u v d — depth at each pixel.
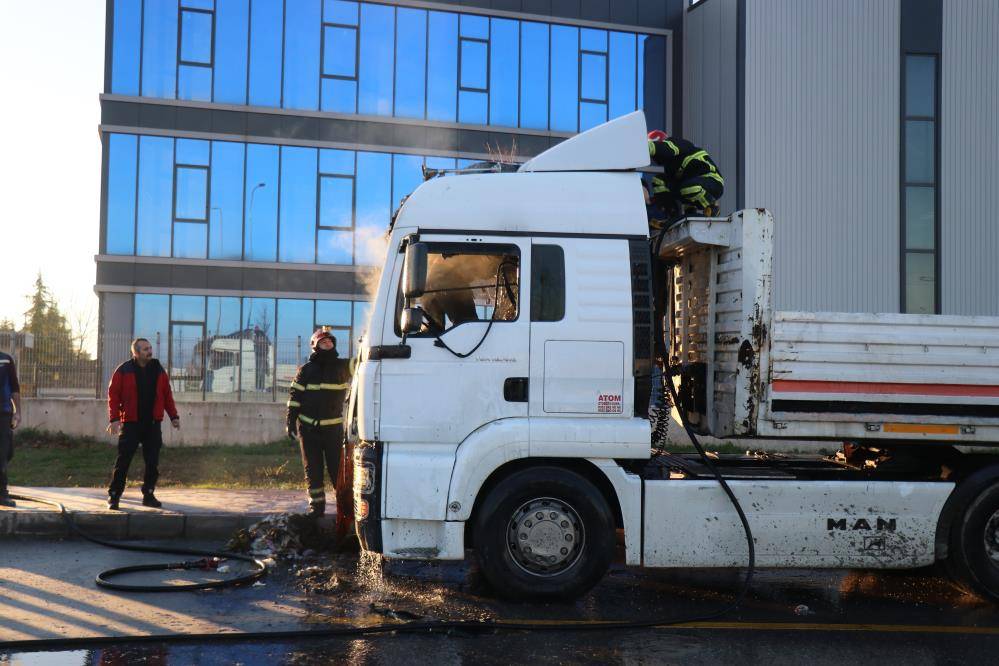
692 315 6.87
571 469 5.93
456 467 5.68
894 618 5.69
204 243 23.12
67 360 16.78
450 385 5.79
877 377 5.98
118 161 22.73
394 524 5.72
